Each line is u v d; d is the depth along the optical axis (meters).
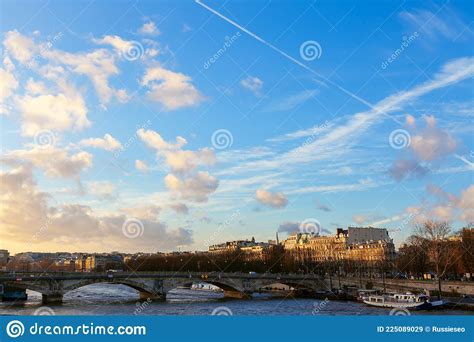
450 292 164.38
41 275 182.25
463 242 193.88
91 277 190.00
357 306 164.38
